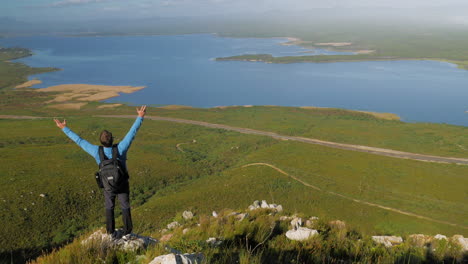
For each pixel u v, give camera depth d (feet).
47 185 250.37
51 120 567.59
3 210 197.98
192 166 355.77
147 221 187.32
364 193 279.90
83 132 500.74
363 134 507.71
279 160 380.99
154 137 495.00
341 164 371.56
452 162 388.16
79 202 224.12
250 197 255.50
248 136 501.97
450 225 211.82
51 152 373.40
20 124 538.47
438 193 288.92
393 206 246.47
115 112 650.84
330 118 603.67
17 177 271.28
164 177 311.68
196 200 242.17
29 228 181.57
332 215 225.76
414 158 402.93
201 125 572.51
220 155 415.03
